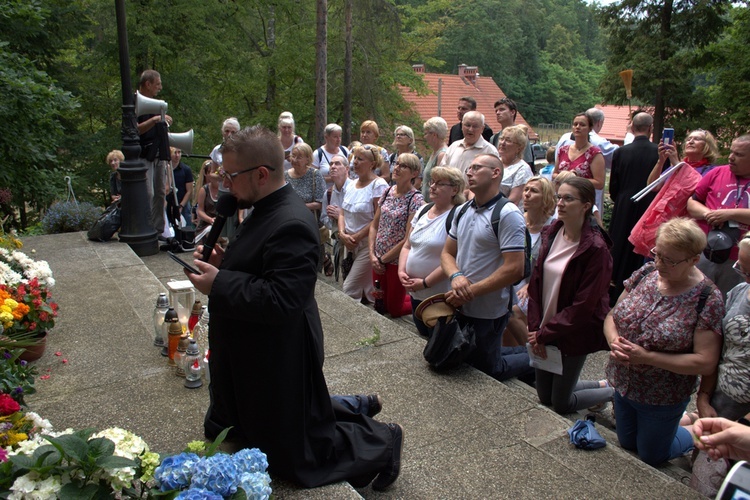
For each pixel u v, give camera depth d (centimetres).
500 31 5828
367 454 253
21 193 1122
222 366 238
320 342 241
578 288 349
